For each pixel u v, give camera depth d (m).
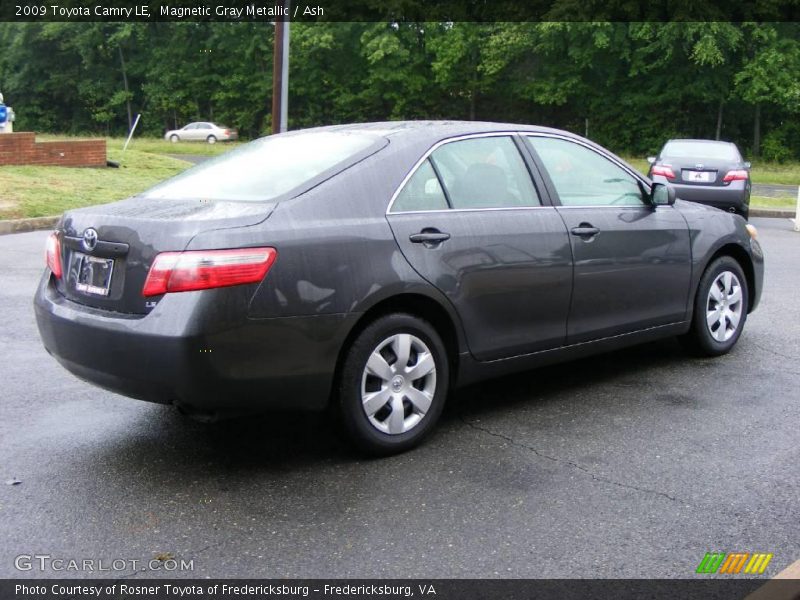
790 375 5.42
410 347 4.06
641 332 5.23
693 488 3.67
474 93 46.44
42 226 12.60
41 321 4.04
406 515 3.41
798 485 3.70
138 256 3.59
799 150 40.09
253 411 3.66
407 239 4.02
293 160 4.25
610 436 4.32
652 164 15.27
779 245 12.19
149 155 22.61
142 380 3.53
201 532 3.26
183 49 54.03
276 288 3.57
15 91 59.12
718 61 36.16
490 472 3.85
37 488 3.66
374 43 45.50
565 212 4.77
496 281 4.36
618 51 40.62
